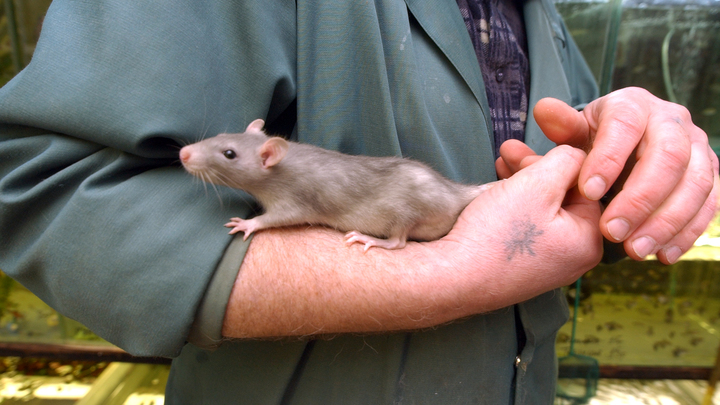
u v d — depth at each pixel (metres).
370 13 0.59
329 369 0.59
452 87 0.61
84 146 0.53
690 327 1.56
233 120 0.56
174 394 0.66
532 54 0.69
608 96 0.60
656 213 0.55
